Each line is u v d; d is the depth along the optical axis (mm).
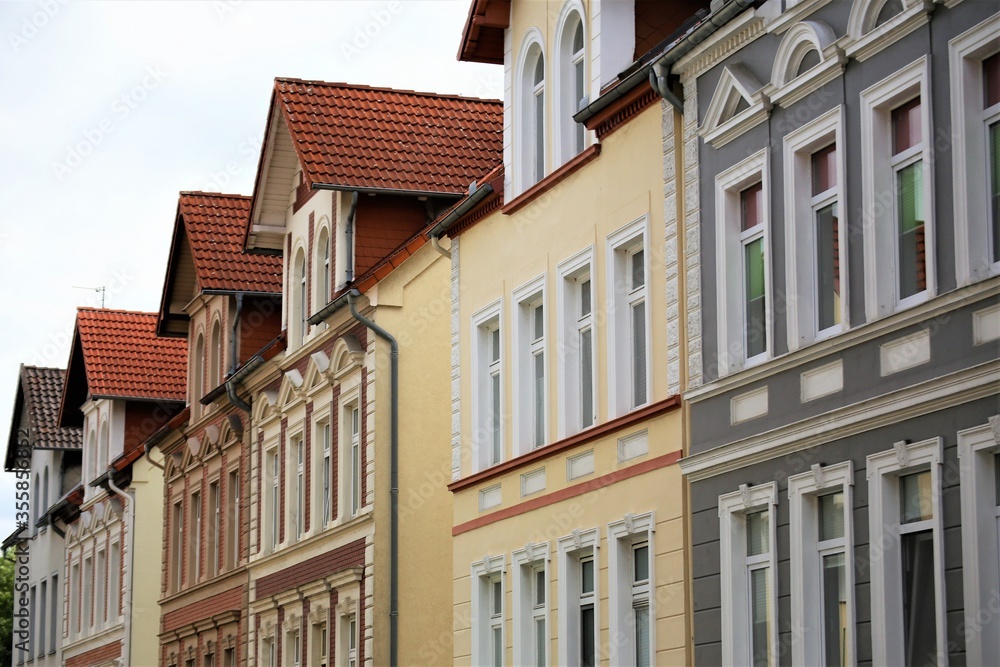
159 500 47844
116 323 52469
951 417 15836
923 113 16422
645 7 23828
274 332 40375
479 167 33281
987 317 15492
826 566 17859
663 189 21375
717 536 19594
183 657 43125
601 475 22406
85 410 54875
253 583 37438
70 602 55750
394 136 33281
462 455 26875
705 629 19719
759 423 18953
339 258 33031
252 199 37281
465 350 27109
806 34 18297
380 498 30500
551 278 24359
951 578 15672
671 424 20766
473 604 25969
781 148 18859
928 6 16359
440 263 31453
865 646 16891
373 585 30094
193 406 43875
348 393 32281
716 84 20188
